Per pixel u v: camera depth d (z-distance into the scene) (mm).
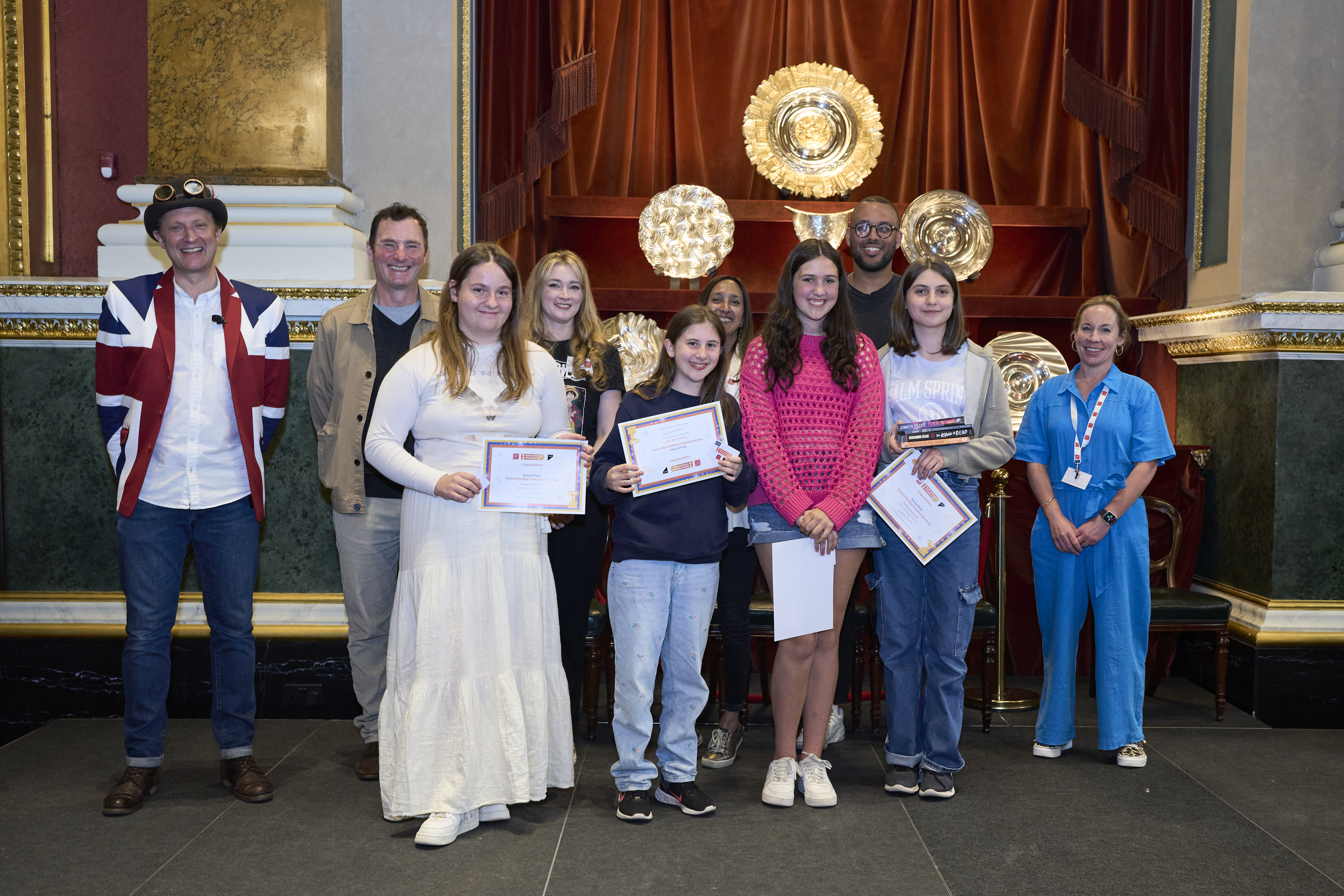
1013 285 5250
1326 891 2539
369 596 3324
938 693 3109
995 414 3172
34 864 2646
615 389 3496
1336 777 3381
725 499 2973
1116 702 3465
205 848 2750
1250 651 4086
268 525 3977
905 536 3010
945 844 2795
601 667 4082
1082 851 2766
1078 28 5016
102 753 3545
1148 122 5012
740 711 3473
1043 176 5219
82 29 4637
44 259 4664
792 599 2953
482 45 4922
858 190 5246
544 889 2514
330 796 3137
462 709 2760
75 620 3980
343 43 4480
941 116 5227
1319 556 4098
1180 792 3221
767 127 5027
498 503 2748
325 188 4234
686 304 4699
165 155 4270
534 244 5125
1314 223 4582
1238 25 4660
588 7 4887
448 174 4520
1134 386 3568
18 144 4570
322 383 3371
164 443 3029
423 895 2475
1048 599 3619
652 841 2799
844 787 3240
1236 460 4387
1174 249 4988
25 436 3961
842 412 3016
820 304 2947
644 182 5195
